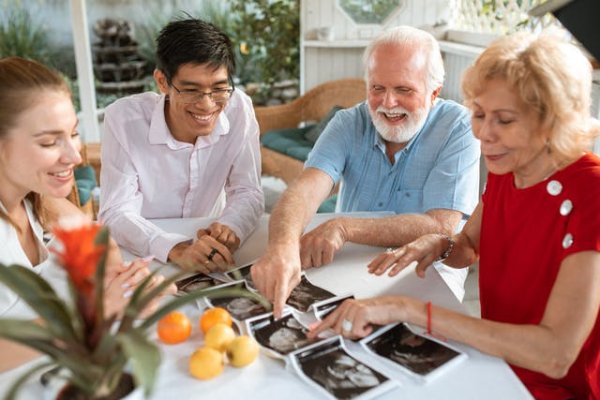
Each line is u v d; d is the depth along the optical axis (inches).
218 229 60.9
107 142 71.4
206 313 43.9
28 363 39.9
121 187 69.6
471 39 136.9
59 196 47.3
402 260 53.4
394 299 44.5
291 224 58.7
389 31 71.0
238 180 75.6
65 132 45.1
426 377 38.2
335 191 120.0
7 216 47.6
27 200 51.9
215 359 38.5
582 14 68.5
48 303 29.5
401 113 69.6
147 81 184.9
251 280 52.9
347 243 61.7
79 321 29.5
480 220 58.2
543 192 45.6
